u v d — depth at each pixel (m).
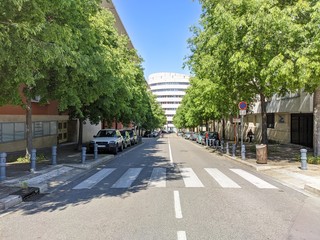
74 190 10.55
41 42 8.39
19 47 8.16
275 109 33.72
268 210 7.68
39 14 8.31
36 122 29.78
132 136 41.44
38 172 14.17
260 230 6.15
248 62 16.06
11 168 15.36
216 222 6.66
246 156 21.97
